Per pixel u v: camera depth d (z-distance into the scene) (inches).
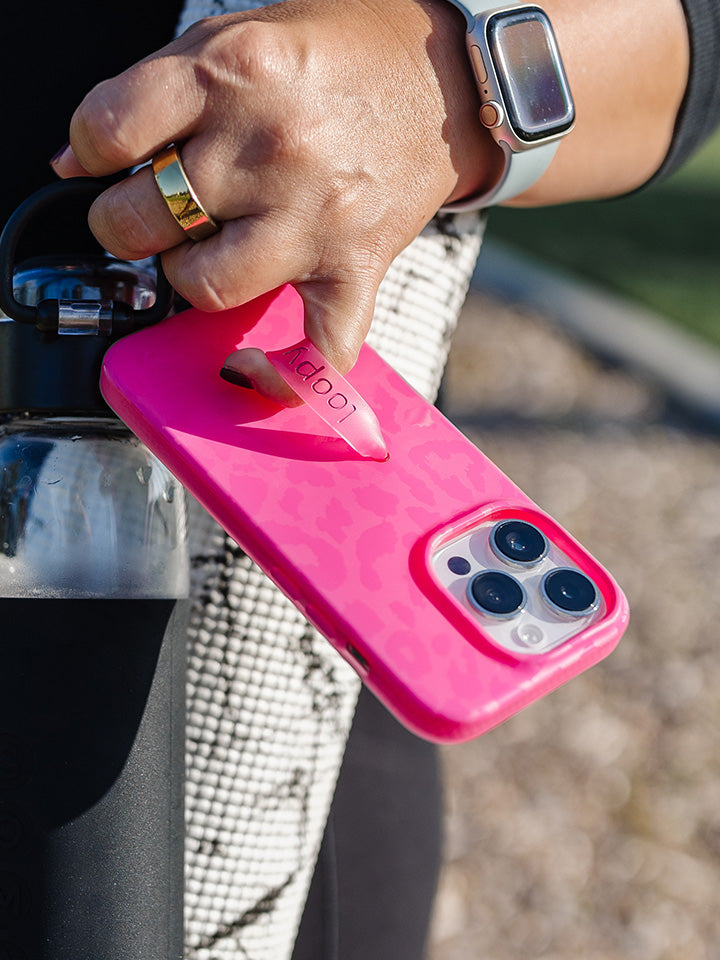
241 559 28.9
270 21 22.9
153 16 29.5
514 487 24.9
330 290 23.7
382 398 26.1
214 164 21.9
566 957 80.8
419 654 21.5
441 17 25.3
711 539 131.3
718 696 106.2
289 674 29.4
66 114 28.9
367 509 23.5
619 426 156.6
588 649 22.5
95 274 25.9
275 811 29.6
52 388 24.3
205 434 23.7
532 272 204.7
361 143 23.1
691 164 302.8
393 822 38.1
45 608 22.9
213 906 28.9
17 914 22.5
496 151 27.5
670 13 30.3
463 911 82.7
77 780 22.8
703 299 201.5
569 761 97.6
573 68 29.0
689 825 92.5
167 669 24.2
